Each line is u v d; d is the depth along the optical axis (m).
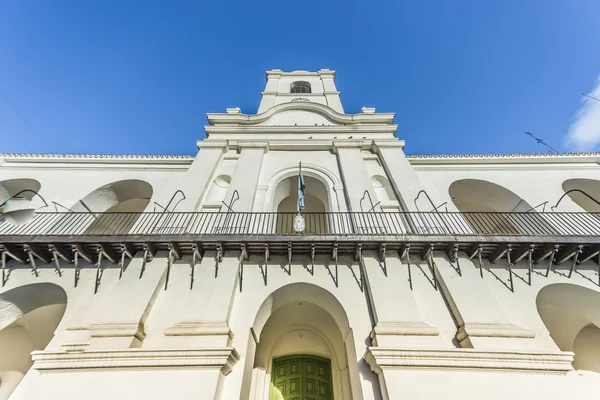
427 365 4.57
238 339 5.35
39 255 6.31
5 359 8.03
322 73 18.34
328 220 8.20
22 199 6.09
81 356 4.61
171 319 5.50
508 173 10.51
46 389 4.37
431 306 5.76
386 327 5.16
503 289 6.14
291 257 6.62
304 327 8.57
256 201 8.56
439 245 6.41
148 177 10.48
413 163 10.94
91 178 10.33
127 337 4.97
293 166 10.02
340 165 9.94
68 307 5.79
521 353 4.63
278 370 8.21
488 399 4.26
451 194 11.22
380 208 7.98
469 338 5.06
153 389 4.35
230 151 10.81
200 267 6.25
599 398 4.32
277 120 13.36
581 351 7.47
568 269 6.47
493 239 6.19
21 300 6.55
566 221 8.00
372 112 14.50
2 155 10.66
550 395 4.32
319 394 7.63
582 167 10.50
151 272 6.05
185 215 7.57
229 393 4.68
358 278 6.23
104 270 6.40
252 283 6.15
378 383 4.81
